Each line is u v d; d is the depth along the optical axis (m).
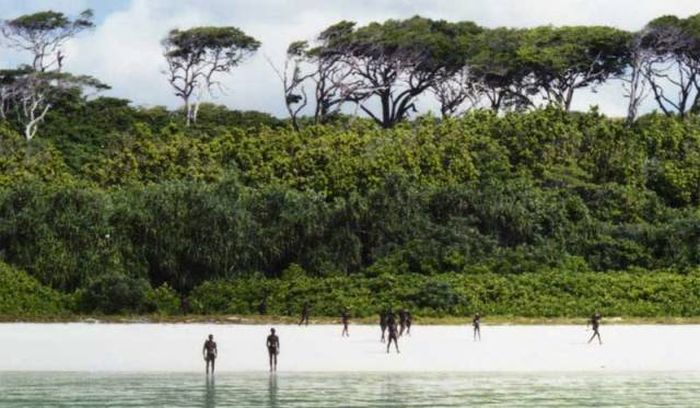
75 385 56.72
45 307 98.38
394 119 182.75
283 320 94.00
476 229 111.56
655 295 99.50
